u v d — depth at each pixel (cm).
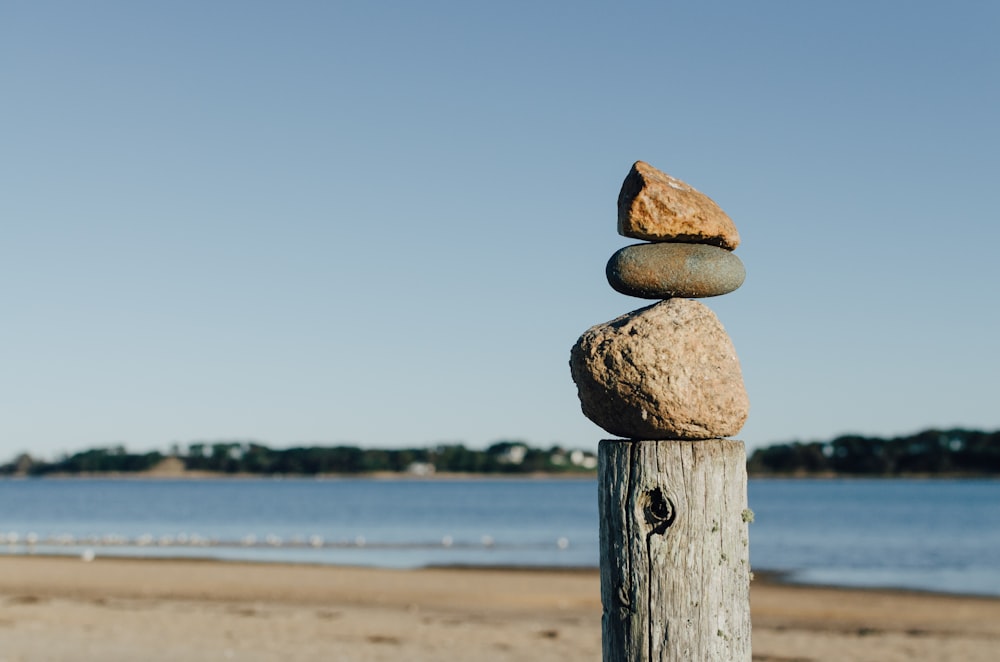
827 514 7319
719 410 367
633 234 406
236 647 1308
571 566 2677
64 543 3709
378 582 2192
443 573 2409
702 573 358
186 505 9419
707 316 384
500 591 2052
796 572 2659
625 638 362
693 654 354
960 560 3133
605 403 376
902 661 1278
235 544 3700
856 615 1759
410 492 14638
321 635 1416
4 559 2700
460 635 1438
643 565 361
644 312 387
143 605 1725
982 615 1766
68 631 1406
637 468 367
